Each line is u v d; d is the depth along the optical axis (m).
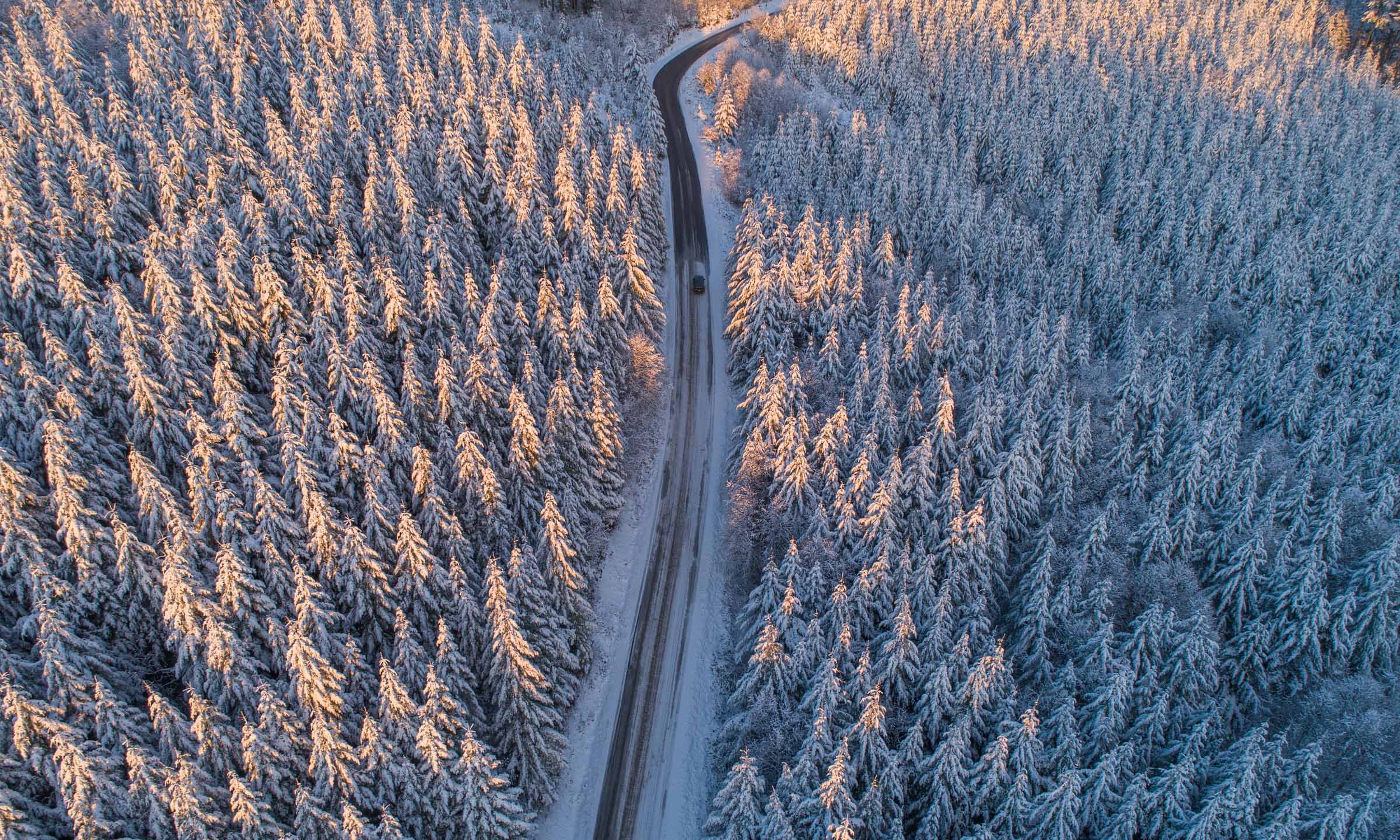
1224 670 43.50
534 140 60.31
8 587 30.94
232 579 31.27
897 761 33.78
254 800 27.62
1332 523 45.44
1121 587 44.12
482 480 38.78
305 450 36.34
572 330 49.59
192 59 60.81
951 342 54.72
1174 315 67.75
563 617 39.03
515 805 32.62
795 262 57.62
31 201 44.50
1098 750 36.22
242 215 47.75
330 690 31.30
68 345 38.31
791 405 48.97
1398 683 42.31
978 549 41.91
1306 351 61.91
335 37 65.38
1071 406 53.00
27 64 51.84
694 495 52.84
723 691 42.38
